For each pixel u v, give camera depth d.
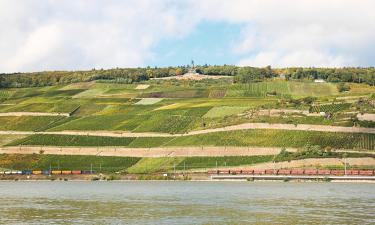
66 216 102.38
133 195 144.00
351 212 103.88
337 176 188.50
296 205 116.12
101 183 197.00
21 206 119.44
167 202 124.94
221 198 132.62
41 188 173.88
